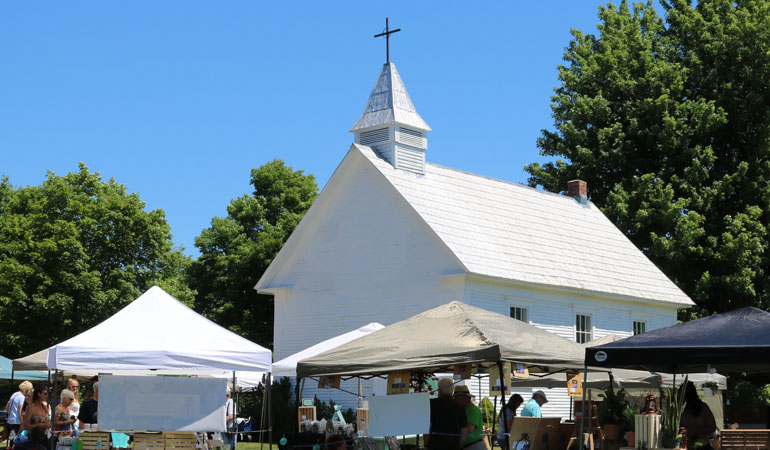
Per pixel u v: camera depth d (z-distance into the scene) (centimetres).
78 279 3919
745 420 4069
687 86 4706
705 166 4416
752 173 4428
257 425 2850
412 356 1287
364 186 3038
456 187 3244
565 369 1524
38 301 3800
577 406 1792
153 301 1659
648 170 4550
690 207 4372
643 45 4794
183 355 1535
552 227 3519
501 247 3036
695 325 1297
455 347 1284
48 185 4284
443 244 2789
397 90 3178
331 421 1655
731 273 4209
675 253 4159
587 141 4741
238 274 4959
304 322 3105
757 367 1510
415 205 2892
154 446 1521
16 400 2120
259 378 2864
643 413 1386
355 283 3008
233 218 5322
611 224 4062
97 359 1497
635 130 4550
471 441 1380
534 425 1678
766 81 4428
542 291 3081
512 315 2952
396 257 2920
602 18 5209
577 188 4072
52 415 1513
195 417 1516
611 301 3422
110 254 4194
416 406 1312
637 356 1239
